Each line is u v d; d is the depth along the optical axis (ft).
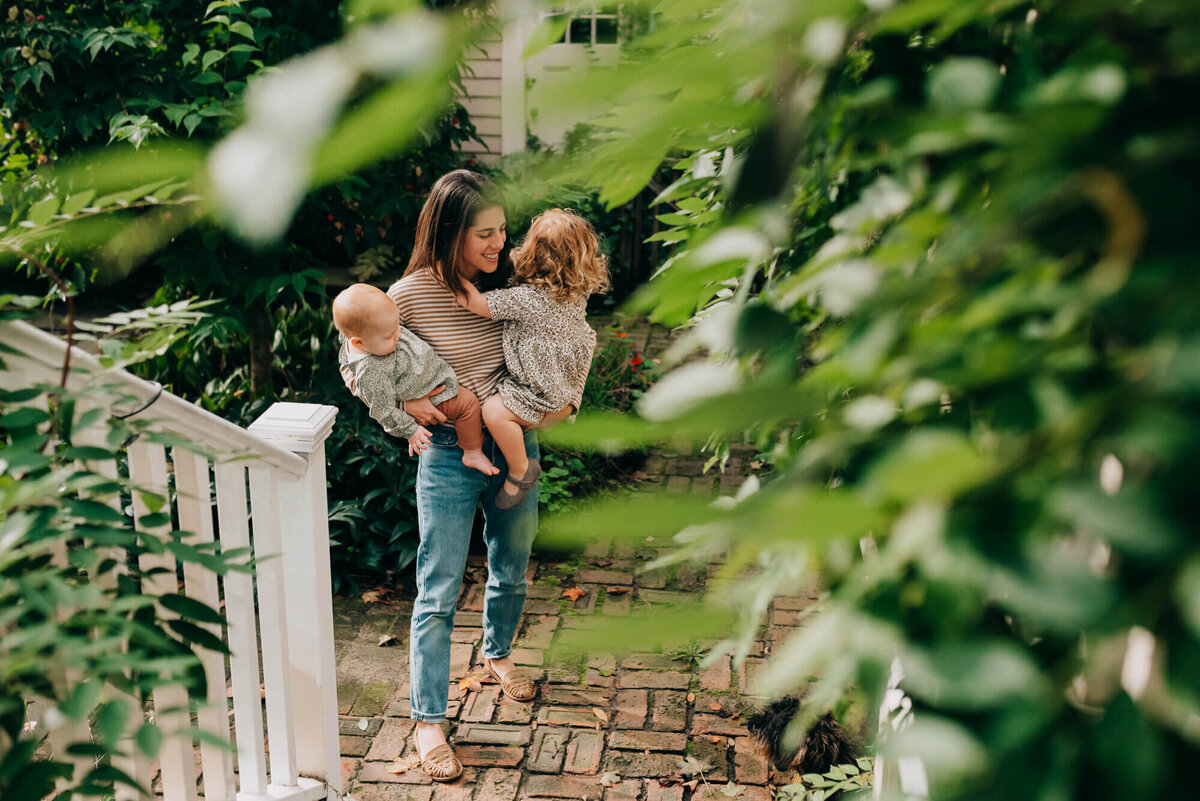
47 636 4.27
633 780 9.95
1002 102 1.78
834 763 9.50
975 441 1.95
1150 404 1.27
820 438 2.40
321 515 8.50
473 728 10.73
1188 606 1.14
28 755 4.42
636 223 22.90
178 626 5.20
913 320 1.84
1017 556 1.31
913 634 1.58
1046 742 1.40
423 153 15.65
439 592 9.79
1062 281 1.71
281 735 8.56
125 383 6.37
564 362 9.30
